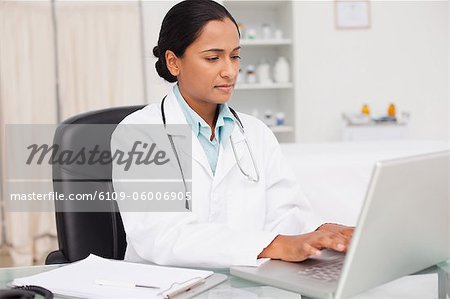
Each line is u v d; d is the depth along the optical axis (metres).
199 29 1.02
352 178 2.27
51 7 3.62
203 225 0.98
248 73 4.13
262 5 4.20
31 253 3.50
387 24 4.46
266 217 1.26
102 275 0.86
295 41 3.96
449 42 4.50
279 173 1.27
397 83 4.50
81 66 3.65
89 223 1.28
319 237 0.89
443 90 4.54
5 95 3.52
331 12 4.39
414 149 2.54
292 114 4.03
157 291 0.78
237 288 0.80
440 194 0.74
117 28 3.67
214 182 1.14
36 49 3.59
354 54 4.44
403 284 0.82
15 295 0.74
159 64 1.16
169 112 1.16
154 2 3.67
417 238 0.75
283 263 0.89
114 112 1.37
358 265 0.67
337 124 4.46
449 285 0.81
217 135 1.18
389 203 0.66
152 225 1.00
